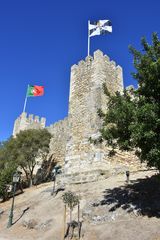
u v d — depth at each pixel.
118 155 24.80
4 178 26.69
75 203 15.20
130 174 22.19
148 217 13.67
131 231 12.76
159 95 13.87
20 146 35.53
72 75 31.08
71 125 27.88
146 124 12.45
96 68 28.38
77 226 14.76
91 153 24.36
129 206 15.31
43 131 37.38
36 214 18.19
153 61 14.55
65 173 25.34
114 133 14.68
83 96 28.30
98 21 32.56
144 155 13.37
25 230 16.39
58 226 15.55
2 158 35.34
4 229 17.16
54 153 38.41
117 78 29.73
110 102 15.93
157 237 11.70
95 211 15.89
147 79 13.84
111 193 17.89
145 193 16.42
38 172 38.66
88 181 22.64
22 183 35.41
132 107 13.71
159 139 12.68
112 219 14.52
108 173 23.03
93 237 13.25
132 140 13.83
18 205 21.80
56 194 21.22
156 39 14.73
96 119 25.42
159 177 14.66
